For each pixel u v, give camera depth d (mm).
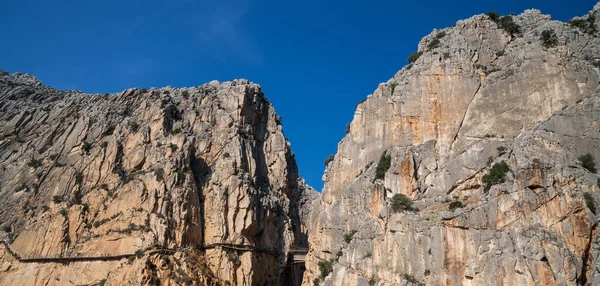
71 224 94688
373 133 70188
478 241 49312
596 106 54156
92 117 110562
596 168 50875
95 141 106688
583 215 46625
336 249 67375
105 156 102625
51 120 119125
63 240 92750
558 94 59094
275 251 104500
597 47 61062
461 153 60281
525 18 70188
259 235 102562
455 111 63406
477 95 63344
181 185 97000
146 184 96000
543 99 59625
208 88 120750
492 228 49281
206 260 93688
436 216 53281
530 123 59094
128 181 98062
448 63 66312
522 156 53281
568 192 47594
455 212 51844
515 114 60250
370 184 64188
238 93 116125
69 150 107312
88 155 104188
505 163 54719
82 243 92438
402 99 67562
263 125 121938
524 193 48844
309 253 74625
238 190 99875
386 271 54750
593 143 52375
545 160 51156
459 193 57312
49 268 91375
